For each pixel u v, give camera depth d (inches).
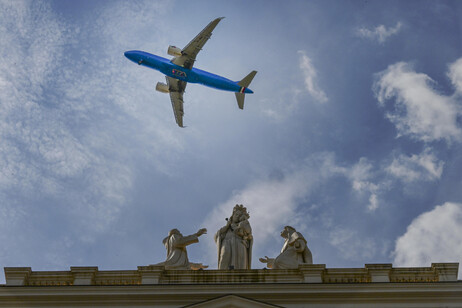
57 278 1239.5
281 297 1194.0
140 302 1197.7
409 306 1189.7
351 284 1197.1
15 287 1195.9
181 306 1194.0
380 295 1193.4
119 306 1197.1
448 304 1189.1
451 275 1224.2
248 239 1360.7
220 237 1360.7
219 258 1341.0
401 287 1194.6
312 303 1194.6
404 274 1233.4
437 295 1191.6
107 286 1200.2
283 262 1286.9
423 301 1192.8
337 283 1198.3
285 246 1338.6
